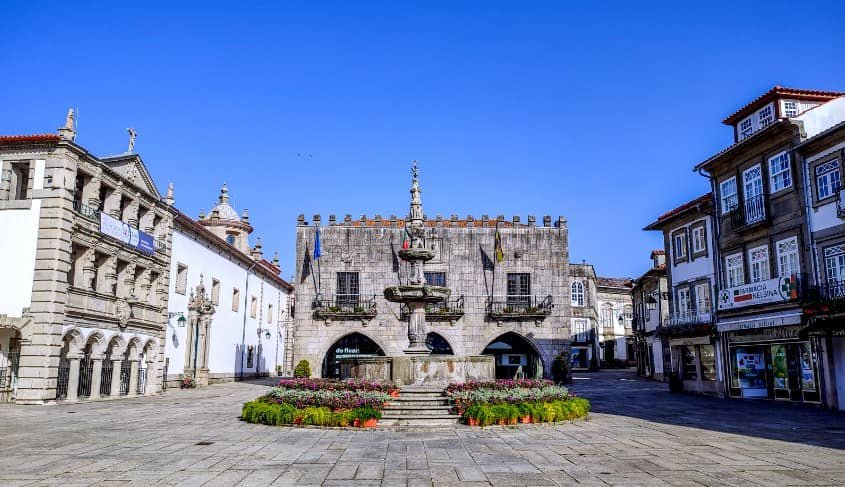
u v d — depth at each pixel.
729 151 27.08
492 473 10.26
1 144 24.14
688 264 31.48
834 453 12.25
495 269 38.06
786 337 23.86
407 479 9.83
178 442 13.58
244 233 50.12
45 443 13.52
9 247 23.64
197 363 37.34
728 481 9.68
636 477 9.96
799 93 25.91
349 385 18.11
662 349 41.44
